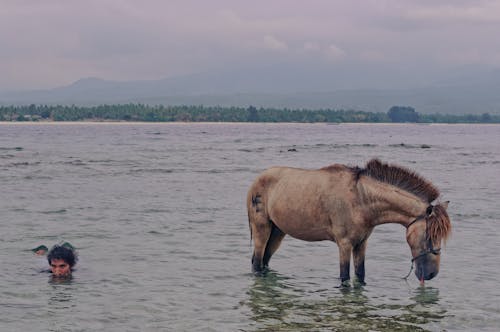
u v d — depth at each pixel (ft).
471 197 88.48
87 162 152.46
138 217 68.90
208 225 64.54
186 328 33.55
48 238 56.39
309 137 385.09
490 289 41.57
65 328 33.42
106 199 83.56
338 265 48.14
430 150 237.45
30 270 45.32
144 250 52.34
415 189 38.81
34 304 37.45
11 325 33.76
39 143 265.95
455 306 37.83
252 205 44.32
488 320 35.29
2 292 39.78
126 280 43.01
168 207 77.05
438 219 37.45
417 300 38.96
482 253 52.19
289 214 41.34
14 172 121.19
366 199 39.19
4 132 449.48
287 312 36.40
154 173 124.06
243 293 40.27
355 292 40.57
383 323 34.58
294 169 42.73
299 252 52.65
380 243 56.49
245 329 33.42
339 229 39.83
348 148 240.73
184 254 51.08
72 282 42.37
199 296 39.50
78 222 65.00
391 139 376.48
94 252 51.26
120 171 127.54
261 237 44.39
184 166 143.74
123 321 34.63
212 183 106.22
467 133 590.96
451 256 51.11
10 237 56.54
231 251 52.47
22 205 76.43
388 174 39.37
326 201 39.91
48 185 99.14
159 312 36.22
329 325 34.12
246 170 134.00
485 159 182.09
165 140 314.55
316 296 39.73
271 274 45.19
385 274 45.37
